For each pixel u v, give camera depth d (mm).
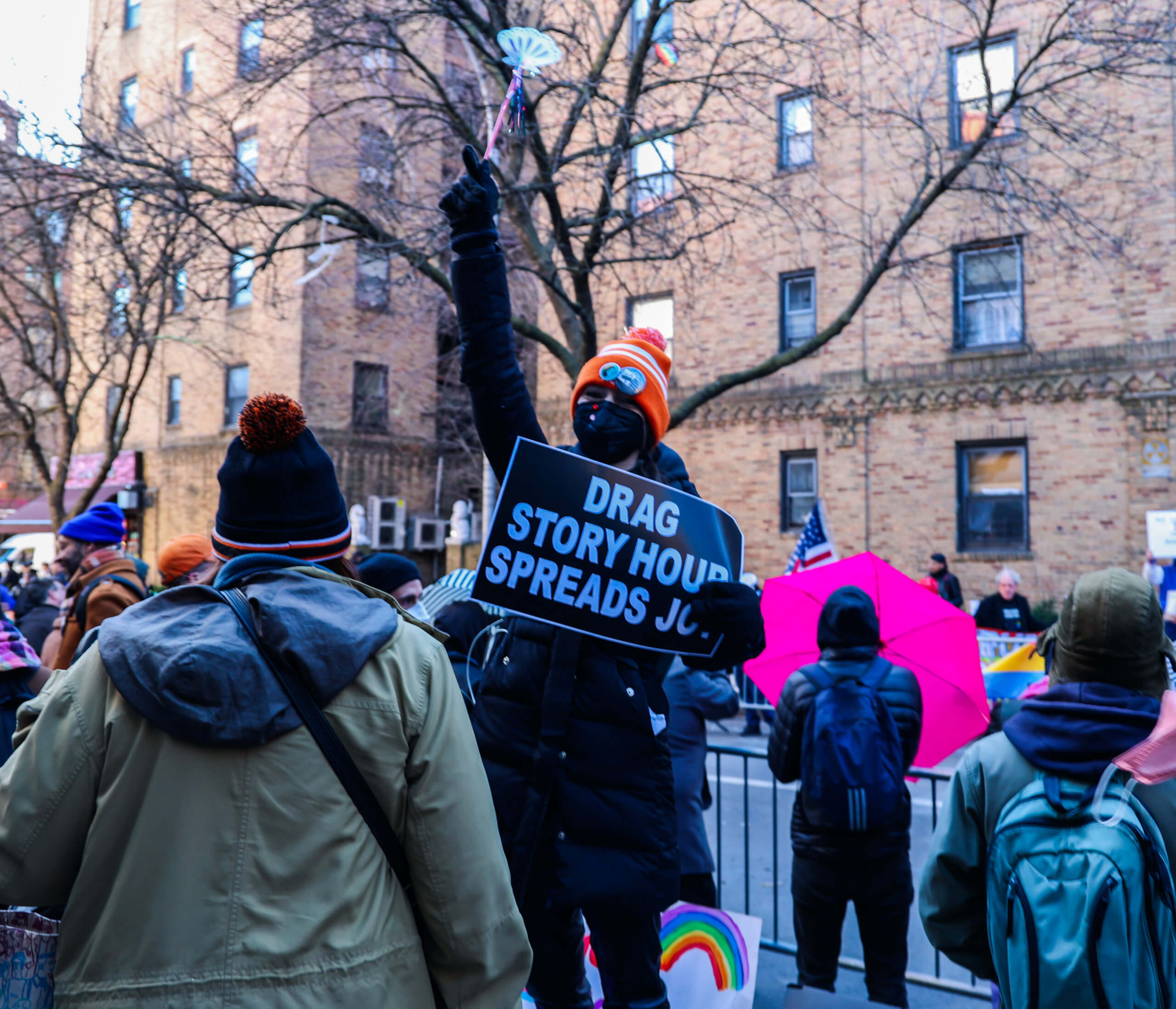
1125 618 1918
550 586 2143
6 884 1430
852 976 4496
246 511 1647
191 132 11008
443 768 1537
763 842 6930
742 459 15914
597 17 8430
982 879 2035
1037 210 8852
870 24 9617
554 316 14320
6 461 20703
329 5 7789
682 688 4027
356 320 19469
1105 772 1810
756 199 11992
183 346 21016
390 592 3932
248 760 1426
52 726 1465
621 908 2045
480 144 8430
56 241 11391
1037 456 13531
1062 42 11102
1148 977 1704
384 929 1474
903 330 14461
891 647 4316
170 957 1350
